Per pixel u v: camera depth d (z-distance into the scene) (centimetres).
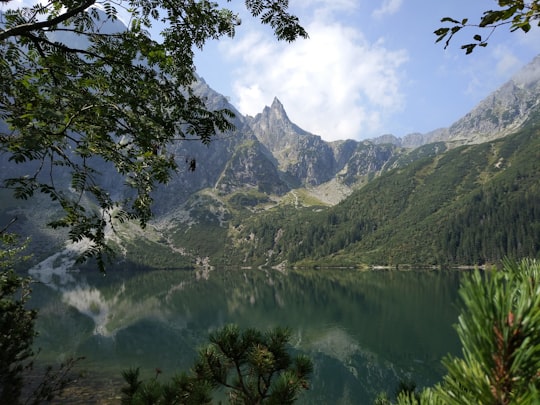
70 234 535
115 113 538
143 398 433
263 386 469
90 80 599
